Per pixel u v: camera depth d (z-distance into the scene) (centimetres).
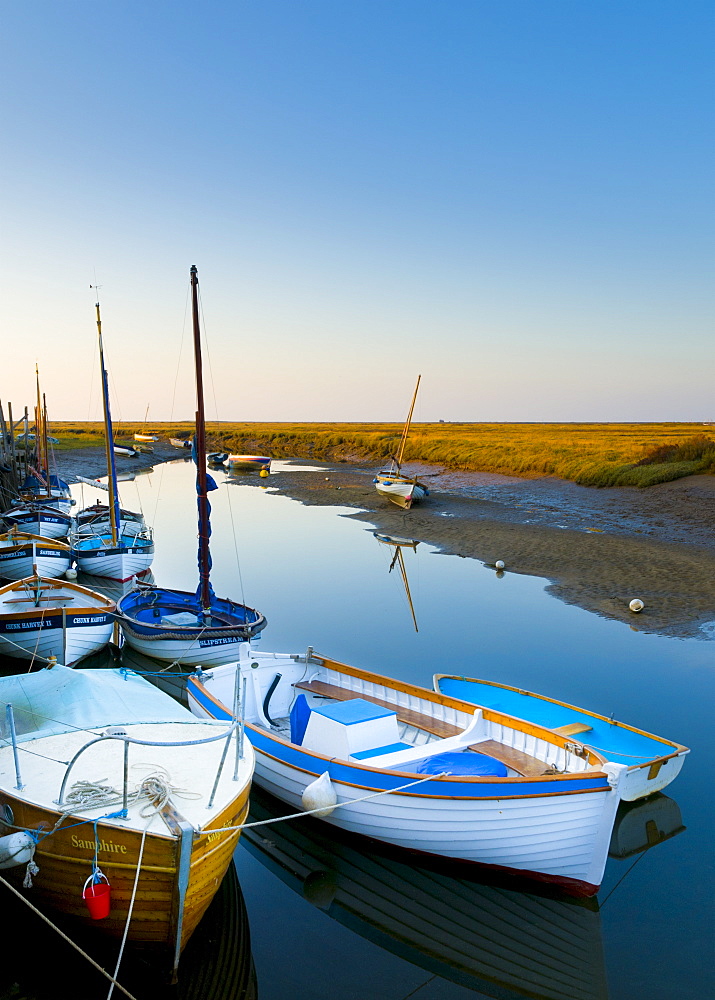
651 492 4081
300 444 11138
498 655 1745
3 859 694
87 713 913
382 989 716
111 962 738
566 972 740
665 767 1049
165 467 8681
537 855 856
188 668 1620
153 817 694
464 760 980
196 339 1712
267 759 1046
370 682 1273
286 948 779
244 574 2691
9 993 688
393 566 2816
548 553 2931
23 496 3941
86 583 2406
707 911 838
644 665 1667
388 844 934
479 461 6106
